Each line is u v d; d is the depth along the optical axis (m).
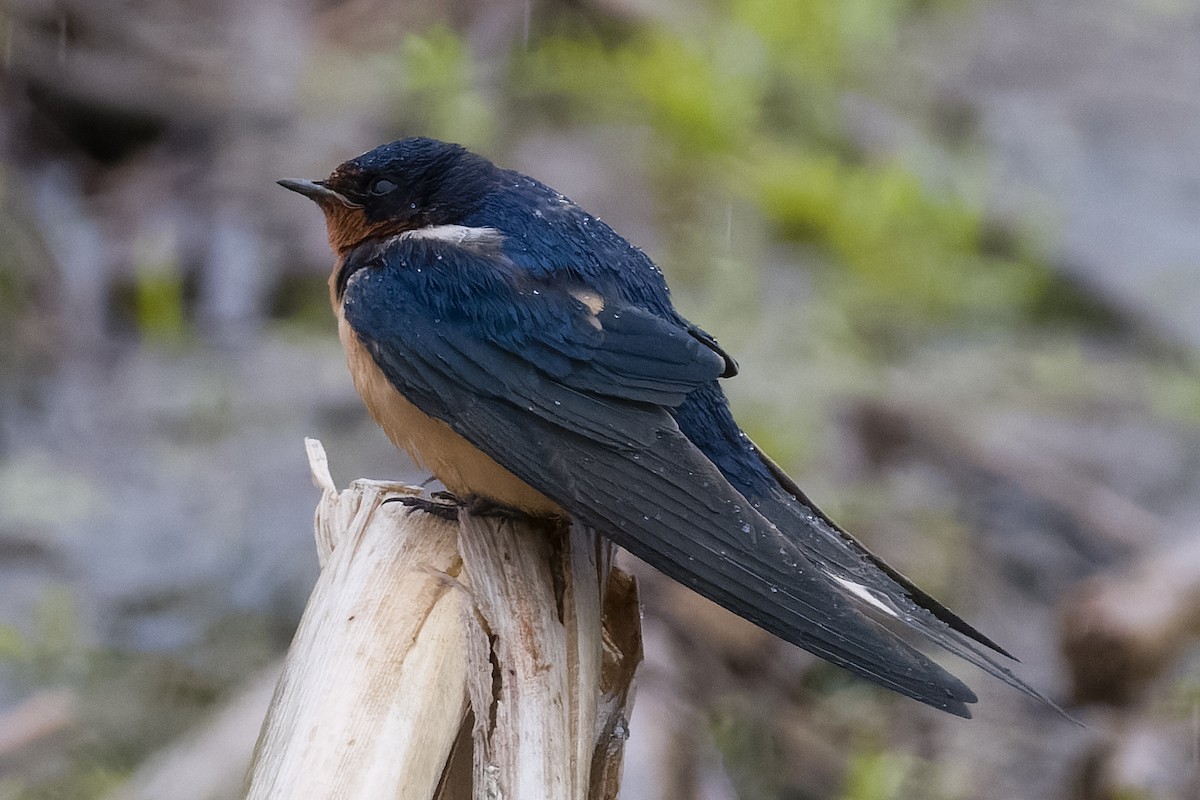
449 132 16.03
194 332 14.34
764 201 16.33
